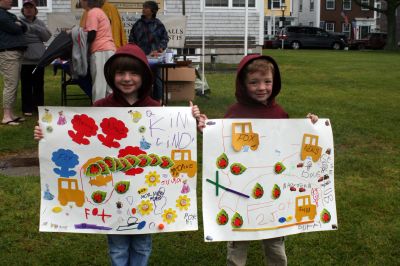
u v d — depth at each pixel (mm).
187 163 2814
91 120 2766
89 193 2791
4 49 7215
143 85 2896
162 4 12961
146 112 2779
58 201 2791
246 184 2848
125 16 11438
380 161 5805
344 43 39094
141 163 2789
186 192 2826
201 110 8523
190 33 18375
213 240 2807
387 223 4090
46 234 3799
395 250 3637
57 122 2766
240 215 2842
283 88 11914
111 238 2844
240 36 18406
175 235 3873
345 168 5531
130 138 2779
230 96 10281
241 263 2945
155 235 3863
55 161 2781
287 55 26594
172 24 11531
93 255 3518
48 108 2754
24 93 8086
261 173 2863
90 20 7027
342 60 22516
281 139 2885
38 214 4117
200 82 10344
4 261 3389
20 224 3938
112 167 2783
